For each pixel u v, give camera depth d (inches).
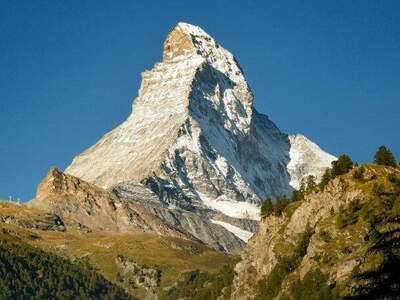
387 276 6707.7
